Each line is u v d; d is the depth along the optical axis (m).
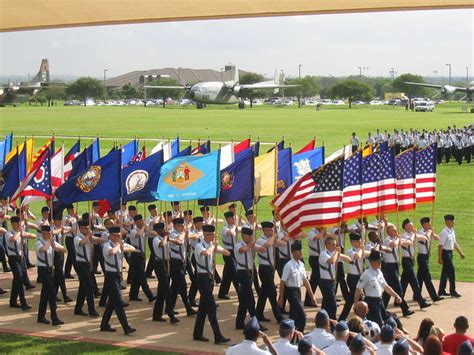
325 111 156.00
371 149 24.09
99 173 20.78
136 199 22.28
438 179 49.59
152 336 18.73
